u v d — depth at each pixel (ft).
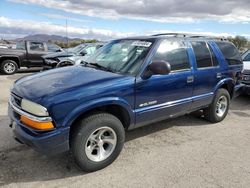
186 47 14.62
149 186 10.13
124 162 11.92
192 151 13.25
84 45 38.63
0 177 10.42
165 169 11.41
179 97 14.10
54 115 9.54
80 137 10.25
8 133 14.67
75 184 10.16
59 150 9.92
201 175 11.00
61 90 10.00
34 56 40.47
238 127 17.08
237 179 10.77
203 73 15.33
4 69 38.09
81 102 10.03
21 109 10.30
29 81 11.55
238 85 19.31
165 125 16.89
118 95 11.10
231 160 12.41
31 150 12.71
